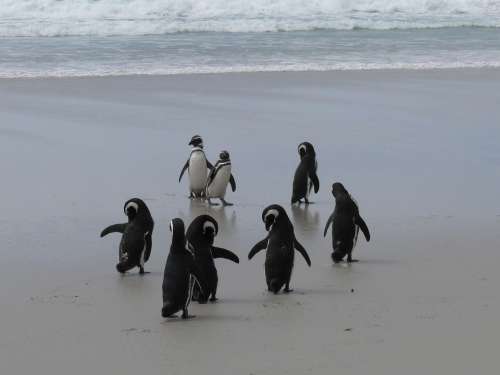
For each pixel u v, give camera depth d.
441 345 9.01
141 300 10.91
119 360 8.79
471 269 12.09
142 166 19.12
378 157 19.94
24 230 14.37
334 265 12.38
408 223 14.66
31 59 34.91
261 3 49.56
